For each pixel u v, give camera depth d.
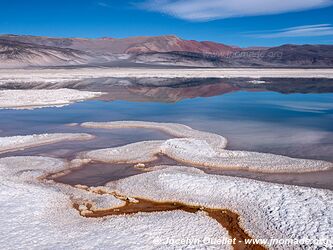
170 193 11.68
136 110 29.72
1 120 25.41
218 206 10.80
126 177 13.44
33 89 46.41
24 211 10.14
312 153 16.19
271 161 14.80
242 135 19.84
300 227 9.10
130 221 9.73
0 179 12.94
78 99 37.06
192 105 32.47
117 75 74.12
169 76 72.12
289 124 22.97
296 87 49.94
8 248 8.26
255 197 10.91
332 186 12.43
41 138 19.22
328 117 25.58
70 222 9.71
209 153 15.84
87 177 13.62
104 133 20.80
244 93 42.72
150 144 17.23
